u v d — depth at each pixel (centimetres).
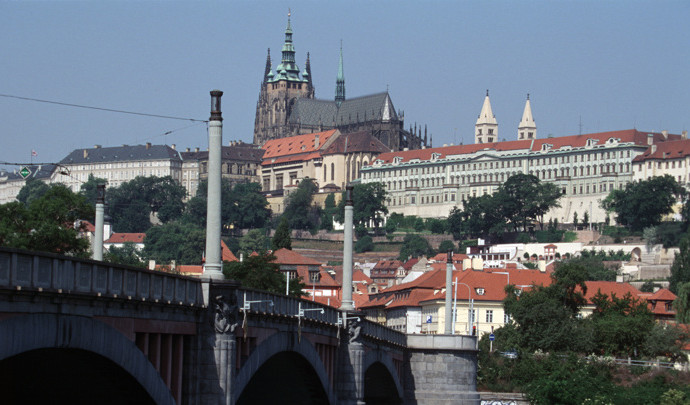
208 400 8419
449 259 17650
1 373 7394
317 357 11519
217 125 8525
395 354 16250
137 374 7338
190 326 8275
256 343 9500
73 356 7031
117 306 7075
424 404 17188
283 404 12094
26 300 6125
